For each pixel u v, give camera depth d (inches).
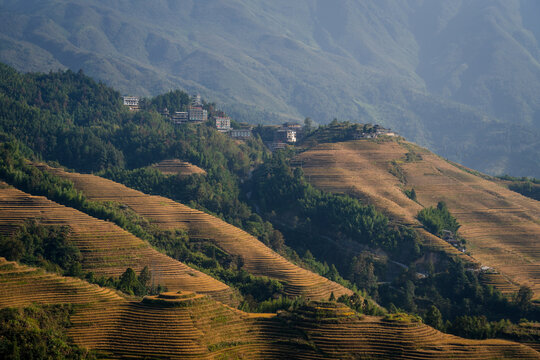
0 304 7386.8
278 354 7460.6
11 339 6628.9
